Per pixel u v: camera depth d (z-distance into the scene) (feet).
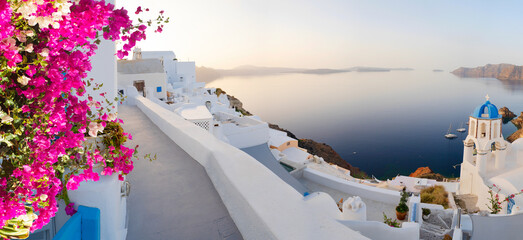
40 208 6.77
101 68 10.27
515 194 59.31
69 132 7.16
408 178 101.45
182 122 25.02
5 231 6.55
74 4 6.92
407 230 25.43
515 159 75.61
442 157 414.62
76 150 7.67
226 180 12.34
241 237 10.19
